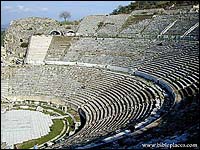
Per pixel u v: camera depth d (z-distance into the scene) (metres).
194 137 28.30
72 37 85.88
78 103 59.84
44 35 86.75
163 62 60.03
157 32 75.88
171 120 34.12
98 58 74.44
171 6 99.81
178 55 59.75
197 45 60.31
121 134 32.47
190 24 71.38
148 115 38.97
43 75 71.62
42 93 66.69
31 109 60.88
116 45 76.75
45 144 42.12
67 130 48.72
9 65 75.25
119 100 52.31
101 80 64.12
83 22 95.00
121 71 66.44
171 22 76.94
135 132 31.94
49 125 51.38
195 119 32.88
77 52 79.38
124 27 86.56
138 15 89.94
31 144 42.56
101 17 95.12
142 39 74.81
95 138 33.78
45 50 82.25
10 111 59.53
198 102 38.56
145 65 62.91
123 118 42.88
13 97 67.00
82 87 64.56
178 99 41.88
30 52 81.56
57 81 69.19
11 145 42.09
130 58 69.06
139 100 48.38
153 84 52.91
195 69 50.66
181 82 48.25
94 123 46.28
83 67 72.38
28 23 95.12
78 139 37.09
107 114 48.66
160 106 41.38
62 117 55.56
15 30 92.56
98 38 82.44
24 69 73.75
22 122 52.72
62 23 99.56
